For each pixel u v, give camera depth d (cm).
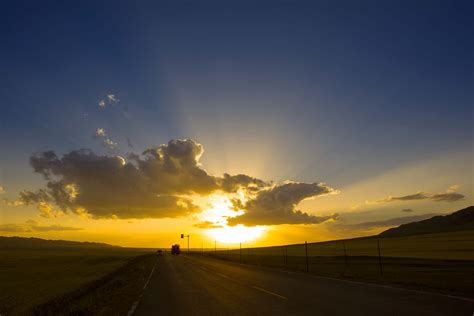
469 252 6419
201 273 2989
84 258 8769
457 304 1147
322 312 1055
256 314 1053
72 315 1152
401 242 11619
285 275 2586
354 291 1545
